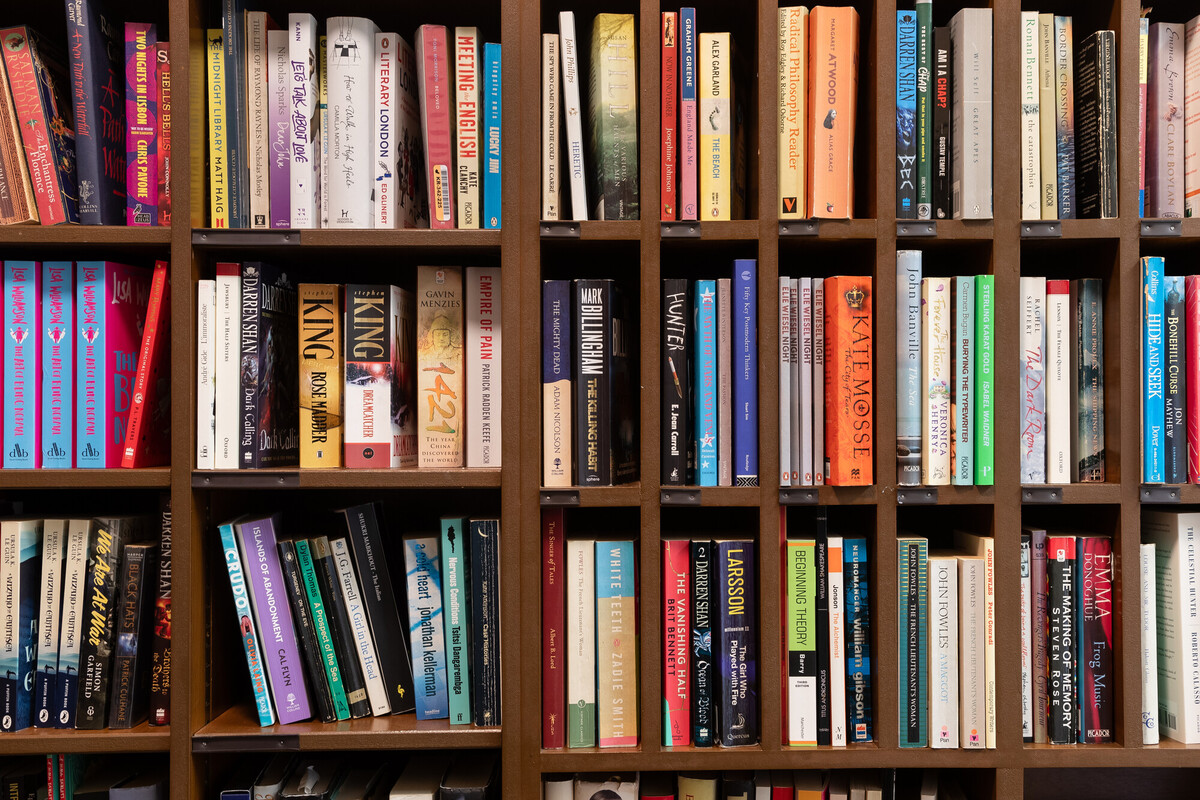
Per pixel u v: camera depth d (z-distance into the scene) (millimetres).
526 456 1031
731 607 1033
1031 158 1040
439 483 1027
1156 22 1204
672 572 1038
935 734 1031
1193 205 1065
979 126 1029
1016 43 1031
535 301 1034
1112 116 1030
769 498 1027
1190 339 1032
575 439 1042
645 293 1031
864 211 1094
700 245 1088
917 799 1130
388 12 1167
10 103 1038
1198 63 1053
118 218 1089
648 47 1032
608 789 1042
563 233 1032
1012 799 1023
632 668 1044
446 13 1171
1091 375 1055
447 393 1070
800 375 1032
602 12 1144
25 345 1033
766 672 1025
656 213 1031
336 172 1034
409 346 1115
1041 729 1047
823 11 1017
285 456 1095
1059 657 1043
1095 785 1325
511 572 1028
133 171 1061
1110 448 1051
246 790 1045
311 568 1066
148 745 1009
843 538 1053
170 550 1027
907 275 1027
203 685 1050
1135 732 1031
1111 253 1048
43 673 1038
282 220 1039
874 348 1040
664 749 1028
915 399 1029
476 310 1071
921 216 1038
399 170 1057
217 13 1085
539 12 1034
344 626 1072
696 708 1037
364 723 1058
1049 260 1226
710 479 1042
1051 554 1045
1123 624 1036
